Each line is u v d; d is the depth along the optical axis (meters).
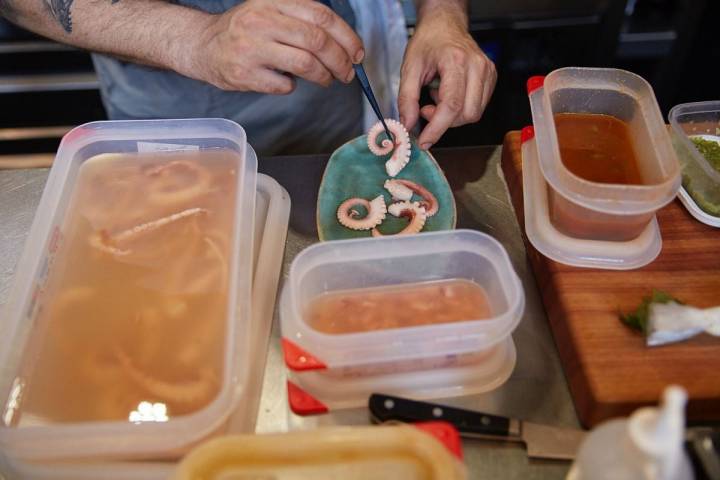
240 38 1.02
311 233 1.04
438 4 1.28
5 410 0.77
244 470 0.66
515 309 0.78
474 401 0.83
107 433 0.72
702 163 0.95
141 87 1.40
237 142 1.02
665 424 0.51
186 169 1.03
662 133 0.90
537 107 0.98
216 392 0.79
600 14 1.97
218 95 1.39
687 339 0.81
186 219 0.97
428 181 1.05
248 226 0.93
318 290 0.88
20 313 0.84
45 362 0.82
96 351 0.83
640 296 0.86
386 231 1.00
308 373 0.83
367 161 1.09
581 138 0.99
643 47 2.16
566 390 0.84
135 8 1.18
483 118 2.12
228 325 0.80
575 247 0.92
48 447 0.73
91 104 2.01
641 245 0.92
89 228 0.96
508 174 1.10
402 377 0.83
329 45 1.01
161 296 0.88
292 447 0.66
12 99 1.98
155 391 0.79
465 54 1.13
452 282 0.89
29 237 0.91
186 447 0.73
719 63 2.16
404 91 1.13
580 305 0.85
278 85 1.06
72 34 1.24
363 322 0.85
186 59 1.14
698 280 0.88
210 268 0.91
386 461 0.66
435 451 0.65
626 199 0.85
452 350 0.78
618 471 0.56
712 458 0.69
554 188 0.88
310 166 1.15
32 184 1.14
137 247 0.94
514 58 2.07
